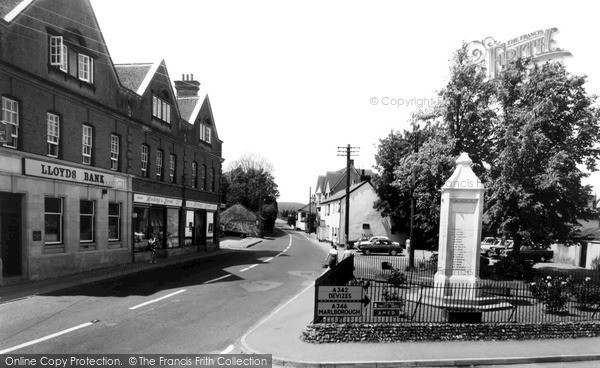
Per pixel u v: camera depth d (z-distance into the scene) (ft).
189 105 116.98
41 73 55.42
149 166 86.38
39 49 55.06
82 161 64.54
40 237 55.16
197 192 111.45
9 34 50.11
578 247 107.24
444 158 71.36
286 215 472.85
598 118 69.10
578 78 68.28
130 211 77.61
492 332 34.12
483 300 41.68
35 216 54.34
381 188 156.46
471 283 42.57
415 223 134.21
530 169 67.00
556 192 68.18
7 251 51.52
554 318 38.78
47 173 56.13
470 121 72.59
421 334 33.12
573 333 35.47
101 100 69.10
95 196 67.10
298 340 32.22
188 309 41.78
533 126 66.69
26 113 53.06
